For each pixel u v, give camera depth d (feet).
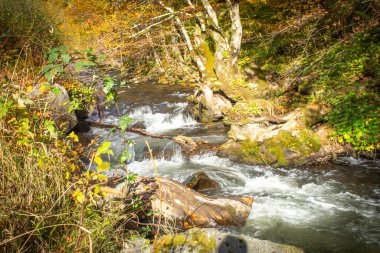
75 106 13.41
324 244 15.10
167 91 47.37
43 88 10.47
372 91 26.96
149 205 13.69
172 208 14.62
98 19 51.16
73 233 8.77
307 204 18.78
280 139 23.95
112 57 49.14
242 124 25.57
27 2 37.19
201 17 40.73
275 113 31.22
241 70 39.52
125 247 9.62
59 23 47.42
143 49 55.01
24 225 8.07
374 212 17.69
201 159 25.79
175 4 53.93
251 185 21.52
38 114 12.05
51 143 11.07
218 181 21.74
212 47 50.26
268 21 48.85
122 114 38.06
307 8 44.09
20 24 31.35
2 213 8.02
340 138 23.80
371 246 14.84
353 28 34.45
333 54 33.65
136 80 55.06
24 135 10.06
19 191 8.75
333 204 18.67
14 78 13.25
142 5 49.57
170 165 25.11
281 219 17.16
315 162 23.80
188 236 9.36
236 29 36.27
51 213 8.50
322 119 25.89
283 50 43.55
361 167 22.74
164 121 36.40
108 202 10.87
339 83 30.17
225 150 25.62
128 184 13.03
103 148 7.70
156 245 9.29
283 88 34.86
